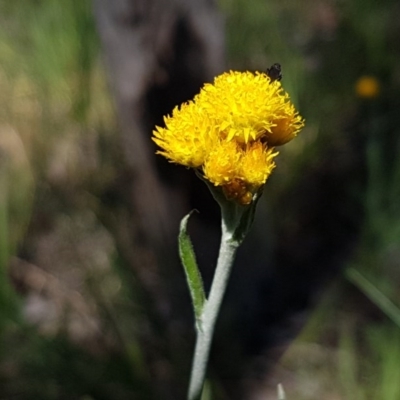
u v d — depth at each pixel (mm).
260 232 478
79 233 555
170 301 487
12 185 576
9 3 679
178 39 385
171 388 440
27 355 442
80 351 440
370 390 427
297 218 565
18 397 426
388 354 428
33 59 629
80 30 608
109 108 609
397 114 611
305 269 530
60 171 591
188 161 255
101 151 593
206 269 450
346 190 573
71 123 610
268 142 257
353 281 439
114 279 504
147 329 472
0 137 610
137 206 516
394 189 517
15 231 551
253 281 486
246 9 683
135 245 534
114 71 411
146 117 413
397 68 662
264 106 251
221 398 433
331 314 483
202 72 396
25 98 625
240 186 252
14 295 459
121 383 425
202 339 269
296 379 455
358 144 603
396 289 485
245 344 483
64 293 513
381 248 495
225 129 254
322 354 464
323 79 644
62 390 425
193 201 438
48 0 642
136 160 448
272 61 648
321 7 741
